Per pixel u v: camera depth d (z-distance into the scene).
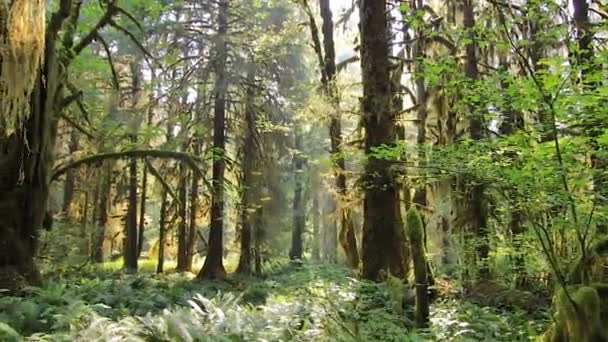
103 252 24.02
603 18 9.14
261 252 20.22
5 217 9.59
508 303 8.64
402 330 6.58
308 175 24.58
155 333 6.52
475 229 10.29
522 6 6.88
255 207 19.00
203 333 6.66
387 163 9.05
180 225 22.94
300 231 27.58
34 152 9.85
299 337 6.51
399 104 13.68
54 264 15.37
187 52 19.64
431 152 6.78
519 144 5.58
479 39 6.88
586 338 4.71
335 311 6.93
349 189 12.41
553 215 6.38
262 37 18.86
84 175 19.05
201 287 14.94
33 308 7.06
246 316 7.32
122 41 18.08
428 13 13.61
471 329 6.92
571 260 6.07
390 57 11.65
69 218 19.58
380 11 9.74
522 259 9.05
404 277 9.01
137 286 13.66
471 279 9.96
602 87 4.82
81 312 7.08
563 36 6.15
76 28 12.22
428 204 13.30
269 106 19.64
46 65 10.04
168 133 19.06
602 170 5.30
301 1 16.83
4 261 9.35
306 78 21.39
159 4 14.19
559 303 5.11
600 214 5.55
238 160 19.64
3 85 6.73
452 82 6.42
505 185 5.91
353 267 12.70
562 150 5.27
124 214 25.05
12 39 6.47
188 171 19.72
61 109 11.57
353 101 16.56
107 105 16.70
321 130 24.78
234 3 19.48
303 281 8.36
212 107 19.62
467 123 11.48
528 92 5.18
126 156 13.54
